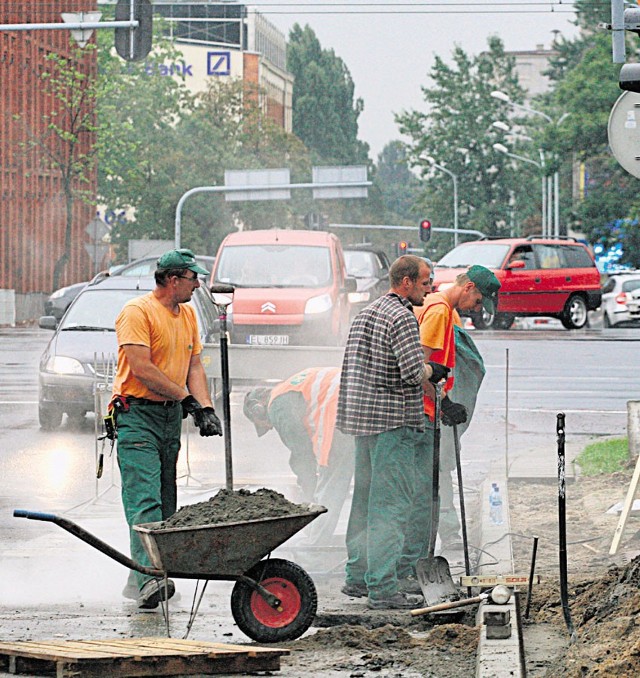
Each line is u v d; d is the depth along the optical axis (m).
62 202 163.12
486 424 42.41
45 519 16.62
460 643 17.12
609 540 23.36
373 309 20.39
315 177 127.88
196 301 45.28
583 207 150.62
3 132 148.38
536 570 21.59
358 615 18.88
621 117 23.56
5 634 17.97
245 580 17.39
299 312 57.88
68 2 166.00
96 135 159.00
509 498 27.97
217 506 17.30
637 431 31.47
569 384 54.28
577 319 92.94
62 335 42.69
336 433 23.61
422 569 19.94
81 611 19.69
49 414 41.41
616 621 15.45
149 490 20.03
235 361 33.59
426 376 20.48
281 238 61.78
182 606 20.27
